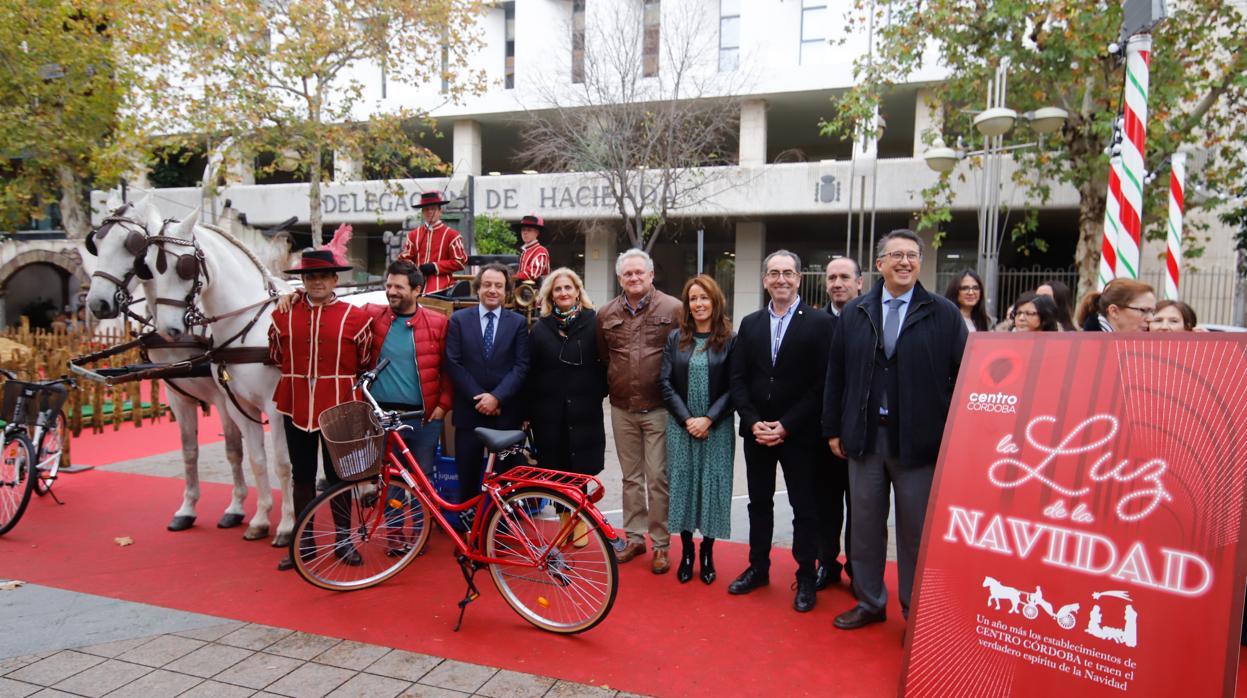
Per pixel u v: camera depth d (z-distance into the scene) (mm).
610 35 16531
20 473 5508
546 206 19500
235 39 13906
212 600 4191
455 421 4949
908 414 3611
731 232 21422
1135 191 5562
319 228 15000
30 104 13914
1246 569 2377
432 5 14773
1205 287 13281
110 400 10156
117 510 5973
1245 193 11531
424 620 3969
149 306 4875
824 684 3346
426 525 4441
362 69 21000
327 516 4340
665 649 3662
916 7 11398
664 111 15922
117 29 13477
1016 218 17375
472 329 4941
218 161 14562
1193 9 10586
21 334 10359
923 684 3031
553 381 4855
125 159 14023
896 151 21953
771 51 17938
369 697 3186
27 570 4625
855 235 22031
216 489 6672
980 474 3045
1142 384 2719
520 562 3854
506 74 20812
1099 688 2621
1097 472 2750
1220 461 2484
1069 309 5047
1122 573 2625
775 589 4465
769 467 4359
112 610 4047
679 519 4461
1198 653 2434
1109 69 9828
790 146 23344
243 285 5098
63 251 17938
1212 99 10156
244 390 5027
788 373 4152
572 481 3916
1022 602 2840
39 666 3420
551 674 3402
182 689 3238
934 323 3637
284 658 3527
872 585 3895
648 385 4633
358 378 4684
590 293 21203
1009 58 10188
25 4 12633
